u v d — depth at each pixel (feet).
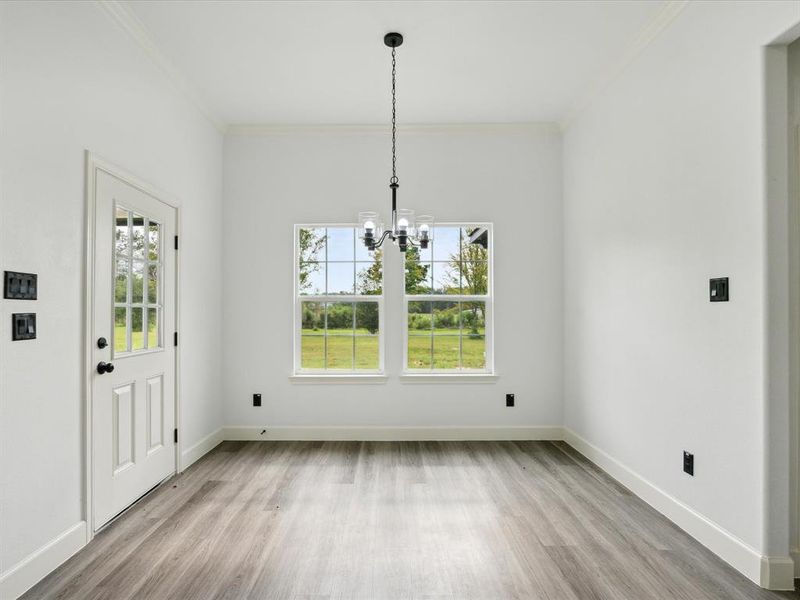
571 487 10.29
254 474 11.02
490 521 8.63
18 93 6.35
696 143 8.09
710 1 7.72
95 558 7.27
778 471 6.61
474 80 11.46
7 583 6.10
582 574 6.93
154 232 10.20
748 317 6.93
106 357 8.30
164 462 10.48
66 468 7.26
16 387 6.30
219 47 9.90
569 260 13.64
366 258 14.35
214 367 13.39
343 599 6.31
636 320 9.98
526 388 14.08
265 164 14.11
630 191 10.25
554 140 14.14
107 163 8.29
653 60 9.36
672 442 8.72
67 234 7.31
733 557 7.14
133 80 9.25
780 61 6.65
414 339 14.30
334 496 9.74
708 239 7.79
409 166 14.15
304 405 13.97
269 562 7.20
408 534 8.13
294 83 11.51
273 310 14.02
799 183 6.73
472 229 14.38
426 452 12.75
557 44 9.92
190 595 6.36
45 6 6.85
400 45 9.88
